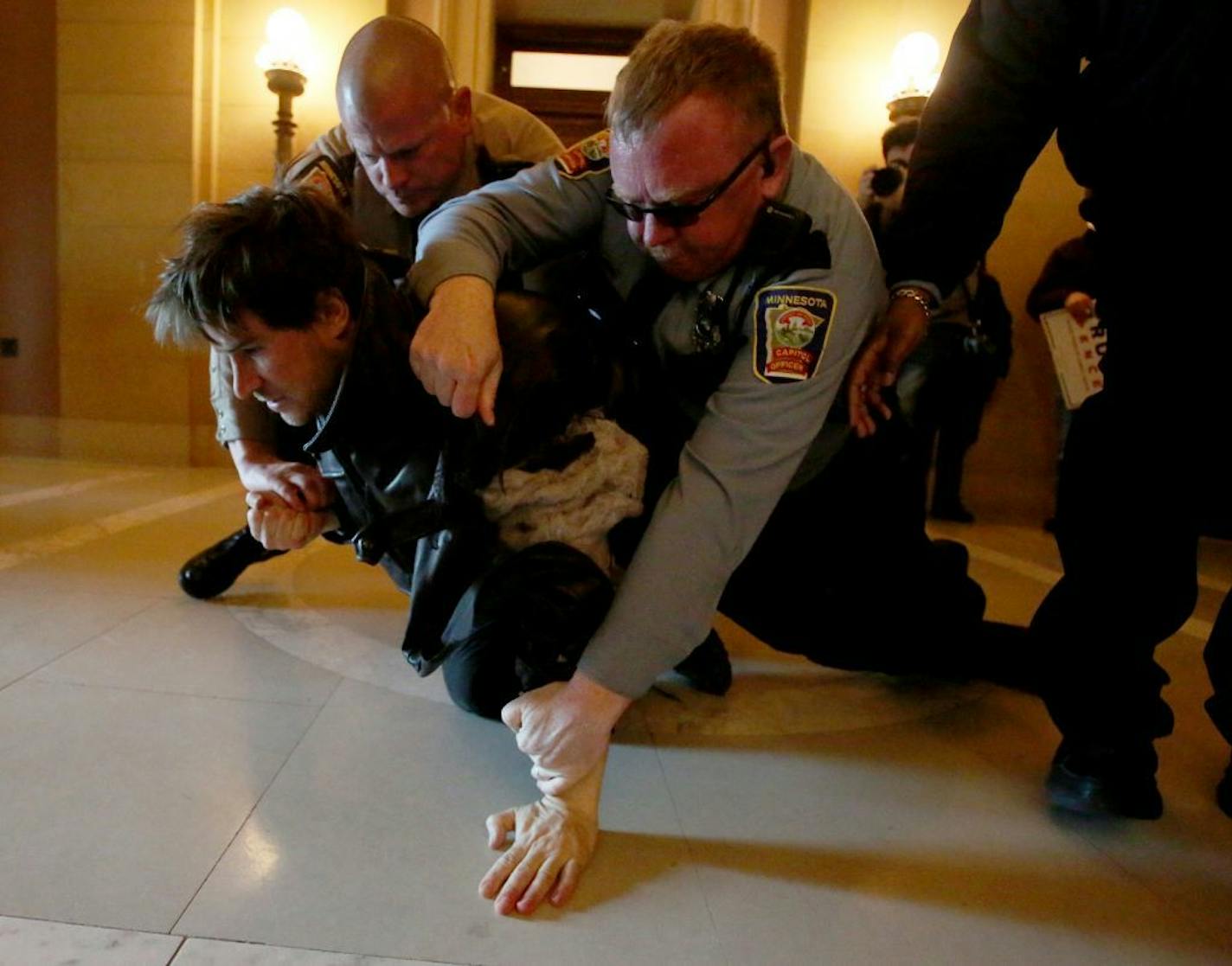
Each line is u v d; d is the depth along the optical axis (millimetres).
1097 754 881
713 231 805
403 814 814
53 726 953
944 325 2783
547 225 967
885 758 1042
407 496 791
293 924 632
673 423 1012
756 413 796
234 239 677
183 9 3504
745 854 792
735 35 789
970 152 971
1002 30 926
